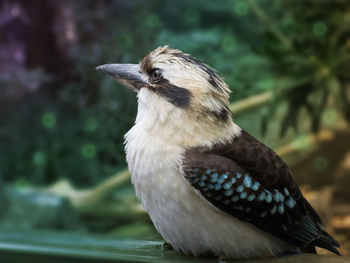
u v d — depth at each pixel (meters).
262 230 3.98
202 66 4.07
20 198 10.59
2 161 13.15
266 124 9.76
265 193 3.95
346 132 11.30
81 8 14.88
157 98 4.00
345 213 9.55
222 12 16.14
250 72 11.07
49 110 13.50
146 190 3.87
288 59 9.38
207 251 3.95
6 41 15.30
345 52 9.34
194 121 3.93
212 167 3.78
